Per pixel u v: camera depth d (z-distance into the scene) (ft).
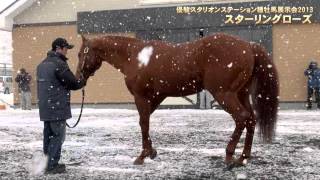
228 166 22.67
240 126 21.99
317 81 61.62
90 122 46.44
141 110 23.94
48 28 72.43
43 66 22.49
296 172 21.89
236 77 21.94
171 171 22.67
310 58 63.62
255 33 64.90
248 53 22.20
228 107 21.94
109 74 69.77
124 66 24.79
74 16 71.36
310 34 63.52
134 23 68.64
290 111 58.90
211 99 65.82
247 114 22.11
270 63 22.85
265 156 25.96
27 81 71.05
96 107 70.49
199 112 58.65
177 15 67.05
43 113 22.43
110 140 33.40
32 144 32.14
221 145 30.27
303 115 51.44
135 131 38.60
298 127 39.24
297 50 63.87
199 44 22.56
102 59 25.58
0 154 28.22
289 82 64.18
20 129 41.47
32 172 22.98
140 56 23.79
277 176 21.15
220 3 65.36
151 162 24.97
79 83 22.98
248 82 23.17
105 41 25.22
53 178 21.75
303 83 63.87
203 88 23.29
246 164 23.56
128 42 24.81
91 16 70.08
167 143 31.45
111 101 69.82
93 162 25.39
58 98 22.43
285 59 64.28
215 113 56.54
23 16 73.26
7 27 72.38
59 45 23.00
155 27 67.87
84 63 25.50
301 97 63.98
